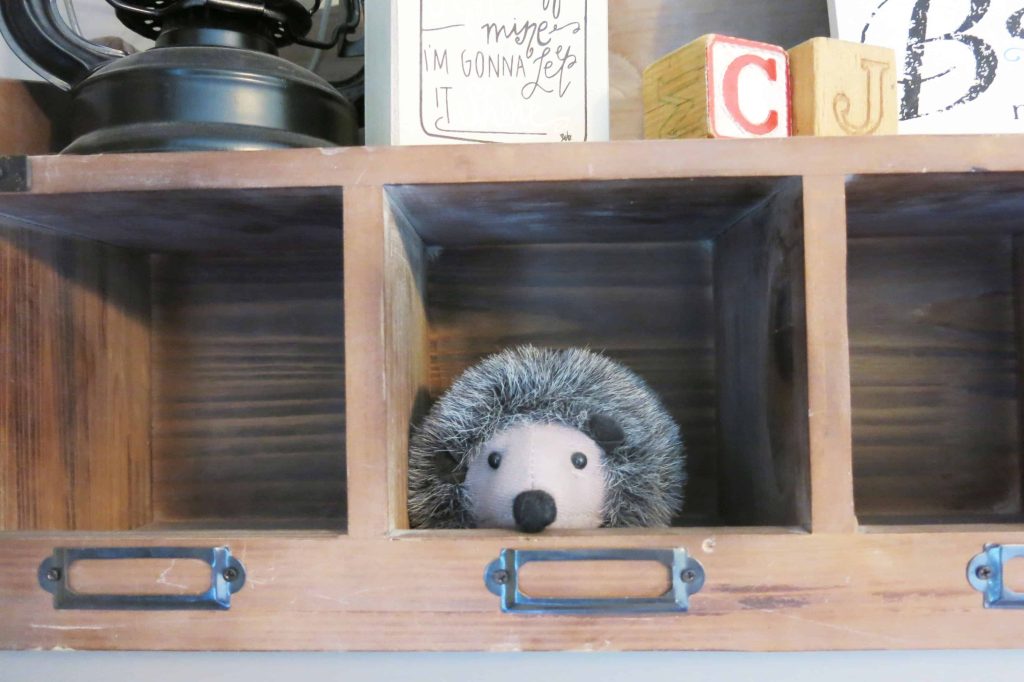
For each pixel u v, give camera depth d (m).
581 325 0.78
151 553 0.54
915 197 0.60
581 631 0.53
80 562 0.55
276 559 0.54
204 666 0.57
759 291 0.64
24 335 0.61
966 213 0.66
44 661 0.58
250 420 0.79
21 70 0.82
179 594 0.54
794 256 0.55
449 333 0.78
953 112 0.65
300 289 0.80
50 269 0.65
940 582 0.52
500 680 0.56
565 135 0.63
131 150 0.57
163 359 0.80
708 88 0.58
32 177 0.55
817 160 0.53
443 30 0.63
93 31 0.83
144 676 0.57
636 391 0.66
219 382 0.80
